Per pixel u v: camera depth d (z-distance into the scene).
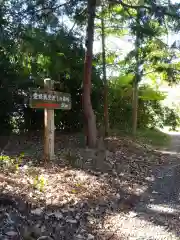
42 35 8.48
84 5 8.48
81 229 4.17
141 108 15.92
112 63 12.37
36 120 11.35
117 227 4.36
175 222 4.59
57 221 4.21
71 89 11.30
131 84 13.08
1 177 5.30
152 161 8.60
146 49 11.27
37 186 5.16
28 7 8.06
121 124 14.46
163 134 14.88
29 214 4.18
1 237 3.57
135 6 8.29
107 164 7.47
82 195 5.23
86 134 9.07
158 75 13.52
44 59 9.80
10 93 10.09
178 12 7.83
